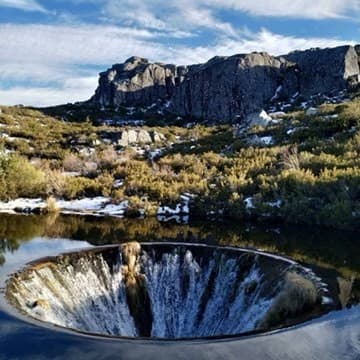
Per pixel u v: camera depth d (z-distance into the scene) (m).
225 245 24.53
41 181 45.16
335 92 101.88
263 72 114.38
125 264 20.75
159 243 21.98
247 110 110.38
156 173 49.31
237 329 17.86
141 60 155.00
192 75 125.88
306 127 59.31
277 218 33.84
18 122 89.00
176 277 21.14
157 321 19.84
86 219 34.81
